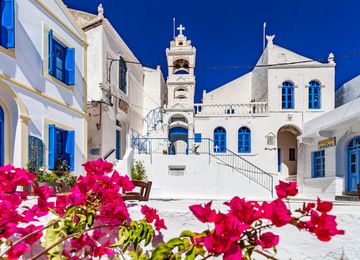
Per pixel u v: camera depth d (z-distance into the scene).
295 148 19.47
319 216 1.40
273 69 17.94
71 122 9.25
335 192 12.78
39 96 7.59
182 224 2.43
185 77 18.44
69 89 9.24
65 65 9.16
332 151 13.50
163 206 3.05
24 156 6.84
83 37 10.34
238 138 17.70
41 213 2.22
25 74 7.11
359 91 17.47
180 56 18.73
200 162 14.15
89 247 2.29
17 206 2.15
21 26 7.03
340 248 2.26
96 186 2.29
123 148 15.52
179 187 14.06
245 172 15.75
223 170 14.05
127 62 15.86
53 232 2.13
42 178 6.67
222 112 18.09
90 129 12.12
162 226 2.18
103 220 2.19
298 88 17.72
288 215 1.39
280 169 19.39
